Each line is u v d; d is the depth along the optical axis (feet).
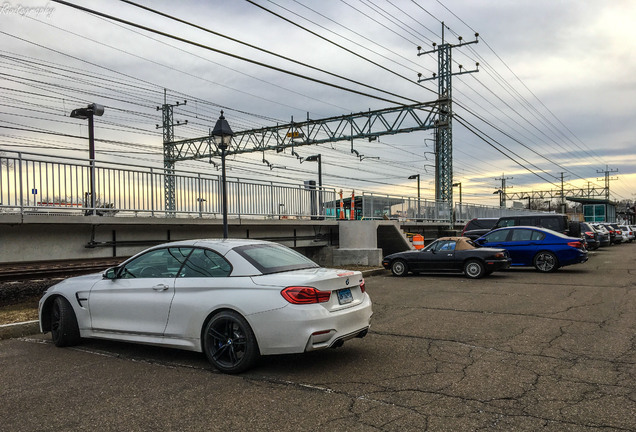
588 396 15.07
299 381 17.02
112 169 40.60
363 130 118.42
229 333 18.31
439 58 113.70
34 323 26.63
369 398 15.23
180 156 152.46
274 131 134.00
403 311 31.09
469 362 19.15
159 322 19.79
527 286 42.42
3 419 13.94
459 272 55.47
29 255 35.40
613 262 65.67
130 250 42.57
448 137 111.86
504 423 13.14
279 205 60.18
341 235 68.59
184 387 16.57
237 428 13.08
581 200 245.24
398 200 88.69
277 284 17.78
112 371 18.65
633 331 23.94
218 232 51.57
